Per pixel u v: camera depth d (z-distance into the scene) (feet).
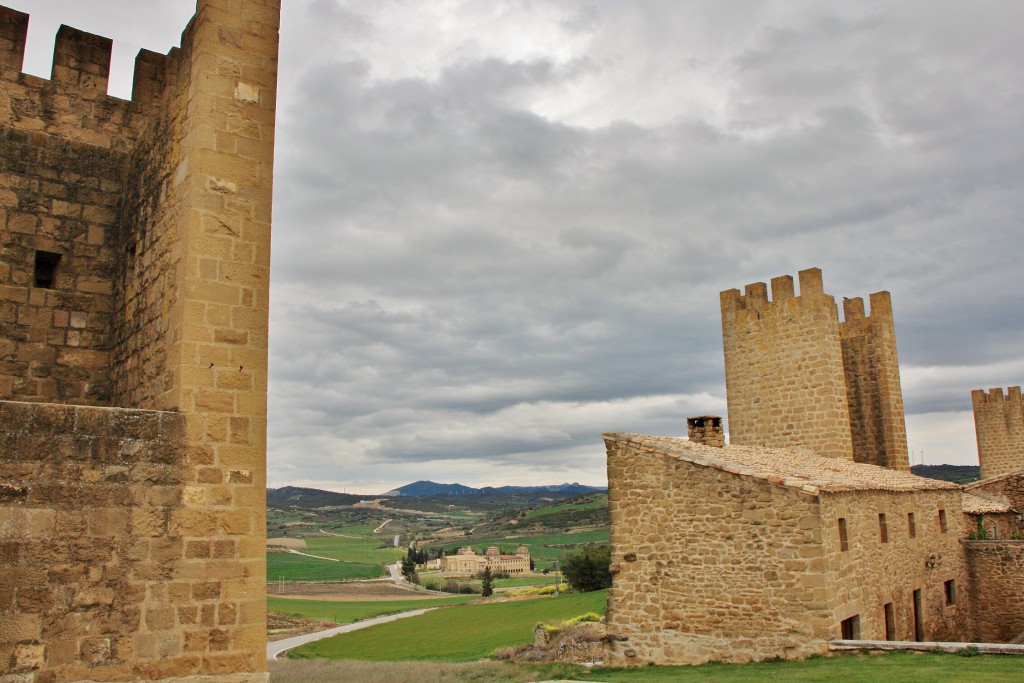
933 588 79.82
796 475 64.44
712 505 63.67
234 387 34.04
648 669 61.67
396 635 177.88
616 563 68.59
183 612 31.22
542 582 395.34
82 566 29.53
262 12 37.99
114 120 43.32
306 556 620.90
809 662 54.13
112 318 41.75
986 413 157.58
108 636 29.60
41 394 38.91
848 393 112.06
